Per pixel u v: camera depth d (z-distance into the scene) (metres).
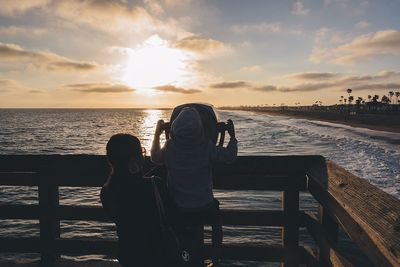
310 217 3.00
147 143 51.44
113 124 129.62
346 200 2.03
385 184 18.41
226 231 11.52
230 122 2.25
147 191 1.86
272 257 3.19
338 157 30.73
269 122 116.00
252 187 3.18
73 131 86.44
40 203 3.38
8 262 3.40
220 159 2.10
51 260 3.40
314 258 2.89
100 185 3.31
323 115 158.75
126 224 1.87
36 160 3.31
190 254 1.89
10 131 85.44
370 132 62.56
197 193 2.10
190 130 1.99
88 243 3.39
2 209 3.42
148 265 1.85
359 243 1.79
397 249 1.31
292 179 3.14
